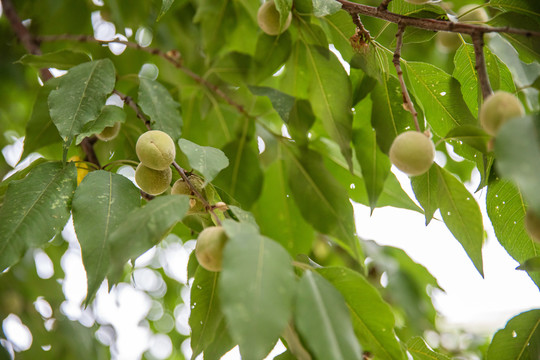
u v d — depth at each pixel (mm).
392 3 586
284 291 389
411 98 601
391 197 716
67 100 536
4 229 476
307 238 751
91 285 448
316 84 618
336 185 663
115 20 807
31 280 929
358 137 624
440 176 547
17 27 752
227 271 385
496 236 559
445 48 627
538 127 378
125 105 671
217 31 779
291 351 488
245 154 723
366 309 475
